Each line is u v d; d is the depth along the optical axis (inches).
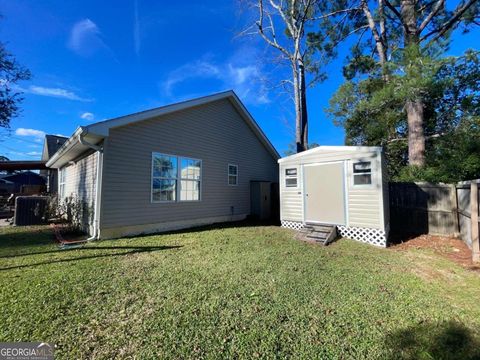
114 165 262.7
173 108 319.9
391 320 102.7
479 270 165.8
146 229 290.5
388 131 408.2
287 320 101.9
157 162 306.2
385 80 315.0
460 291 132.2
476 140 265.0
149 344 85.6
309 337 90.7
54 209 372.5
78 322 98.5
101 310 107.9
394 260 189.6
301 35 493.0
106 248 218.5
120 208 267.4
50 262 176.1
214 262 178.7
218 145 400.2
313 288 134.0
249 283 139.6
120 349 83.0
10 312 105.2
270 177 521.3
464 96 294.2
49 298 118.5
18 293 123.6
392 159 426.0
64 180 460.8
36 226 354.9
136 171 282.5
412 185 295.3
